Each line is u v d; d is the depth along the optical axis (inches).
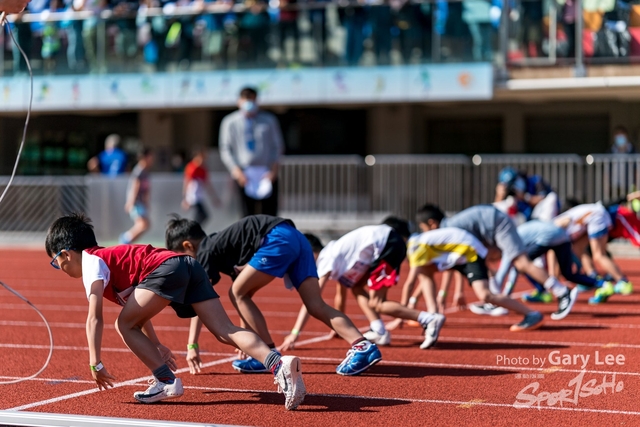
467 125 1316.4
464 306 597.3
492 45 1055.6
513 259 543.5
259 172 949.8
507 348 449.7
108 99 1137.4
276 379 312.8
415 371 391.5
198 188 1069.8
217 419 302.8
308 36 1095.6
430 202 1031.6
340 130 1301.7
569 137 1280.8
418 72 1068.5
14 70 1150.3
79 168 1397.6
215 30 1112.8
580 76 1037.2
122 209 1113.4
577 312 589.9
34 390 353.4
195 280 327.9
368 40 1082.7
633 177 962.7
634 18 1021.2
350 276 436.5
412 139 1275.8
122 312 321.7
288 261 378.3
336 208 1056.8
